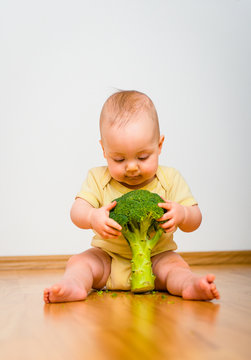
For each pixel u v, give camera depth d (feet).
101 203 5.41
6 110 8.66
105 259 5.22
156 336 3.00
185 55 9.68
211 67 9.80
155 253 5.24
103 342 2.87
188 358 2.54
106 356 2.58
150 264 4.80
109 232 4.61
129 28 9.44
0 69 8.70
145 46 9.50
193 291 4.35
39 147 8.77
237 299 4.49
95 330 3.19
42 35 8.97
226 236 9.62
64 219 8.77
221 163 9.71
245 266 8.71
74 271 4.71
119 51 9.37
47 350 2.73
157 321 3.44
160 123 9.45
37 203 8.68
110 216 4.78
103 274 5.14
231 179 9.76
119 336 3.01
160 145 5.30
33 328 3.29
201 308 3.99
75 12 9.18
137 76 9.43
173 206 4.79
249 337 2.97
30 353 2.68
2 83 8.70
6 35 8.79
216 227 9.55
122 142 4.71
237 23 10.02
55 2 9.08
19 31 8.86
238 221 9.72
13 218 8.54
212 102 9.75
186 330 3.15
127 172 4.83
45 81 8.91
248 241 9.77
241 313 3.76
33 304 4.27
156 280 5.05
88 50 9.20
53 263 8.48
